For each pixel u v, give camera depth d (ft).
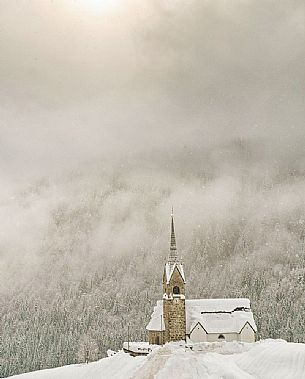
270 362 308.19
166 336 515.91
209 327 514.68
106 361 410.72
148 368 331.57
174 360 328.49
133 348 427.74
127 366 366.84
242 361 328.08
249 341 515.50
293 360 300.81
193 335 510.99
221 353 377.09
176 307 516.32
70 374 406.21
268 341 401.90
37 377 423.64
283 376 284.00
